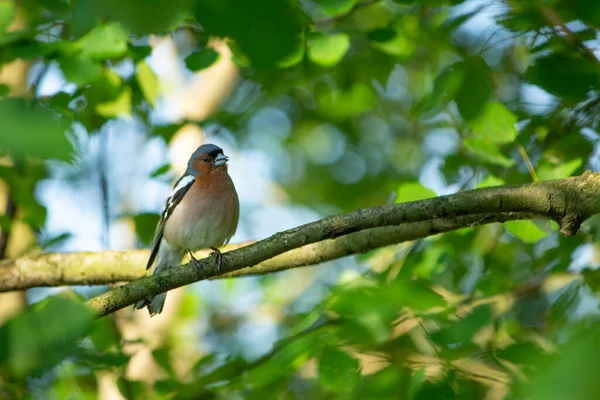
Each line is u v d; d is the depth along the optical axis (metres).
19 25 10.27
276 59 2.17
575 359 2.20
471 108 7.44
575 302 9.82
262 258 8.41
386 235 10.39
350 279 10.78
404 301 9.04
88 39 8.82
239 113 14.78
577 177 7.86
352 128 20.59
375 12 15.69
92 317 2.95
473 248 12.32
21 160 2.41
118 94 10.80
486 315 7.89
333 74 14.33
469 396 8.35
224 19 2.14
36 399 10.51
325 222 8.27
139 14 2.06
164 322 16.02
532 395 2.22
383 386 8.88
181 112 17.31
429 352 9.87
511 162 9.25
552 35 9.46
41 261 11.27
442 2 9.97
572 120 11.31
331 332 9.78
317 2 7.86
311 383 13.34
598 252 12.09
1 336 2.80
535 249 12.91
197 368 11.78
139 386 11.36
